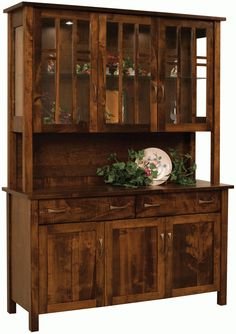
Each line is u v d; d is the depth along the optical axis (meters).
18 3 5.59
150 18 5.96
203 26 6.15
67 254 5.61
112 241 5.75
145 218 5.85
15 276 5.87
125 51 5.98
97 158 6.22
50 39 5.72
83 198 5.64
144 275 5.88
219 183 6.25
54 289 5.58
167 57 6.06
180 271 6.00
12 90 5.89
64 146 6.10
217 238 6.14
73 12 5.69
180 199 5.96
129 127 5.93
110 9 5.79
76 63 5.75
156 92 6.02
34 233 5.49
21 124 5.70
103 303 5.74
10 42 5.86
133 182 6.04
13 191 5.76
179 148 6.51
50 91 5.73
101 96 5.82
